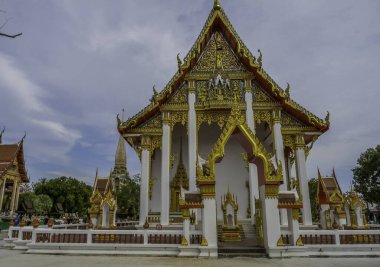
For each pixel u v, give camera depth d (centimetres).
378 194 3581
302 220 1831
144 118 1972
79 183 6681
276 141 1934
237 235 1625
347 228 1664
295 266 1042
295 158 1945
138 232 1375
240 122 1345
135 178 6100
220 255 1255
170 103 2000
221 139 1327
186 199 1315
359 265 1080
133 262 1125
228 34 2103
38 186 6369
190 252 1256
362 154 3816
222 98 1977
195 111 1984
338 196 1753
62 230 1421
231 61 2084
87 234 1391
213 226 1254
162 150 1903
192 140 1920
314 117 1944
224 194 2345
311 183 4238
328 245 1300
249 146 1398
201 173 1295
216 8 2091
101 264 1079
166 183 1844
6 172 3878
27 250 1466
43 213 5472
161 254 1305
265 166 1310
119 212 5688
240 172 2394
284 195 1338
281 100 1973
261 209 1370
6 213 4050
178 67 1981
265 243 1281
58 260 1182
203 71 2061
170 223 1872
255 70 2014
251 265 1055
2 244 1783
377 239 1347
